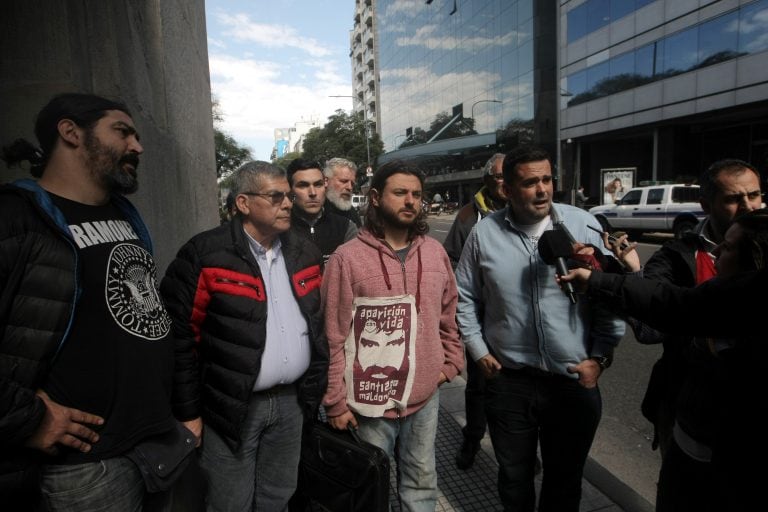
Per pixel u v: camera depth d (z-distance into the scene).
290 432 2.06
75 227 1.26
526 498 2.14
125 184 1.38
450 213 38.56
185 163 4.06
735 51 16.73
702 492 1.50
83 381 1.21
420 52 49.97
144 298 1.41
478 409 2.77
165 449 1.44
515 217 2.16
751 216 1.30
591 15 23.39
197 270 1.76
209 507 1.90
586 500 2.53
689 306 1.32
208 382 1.81
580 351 2.01
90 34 1.97
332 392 1.95
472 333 2.25
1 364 1.08
